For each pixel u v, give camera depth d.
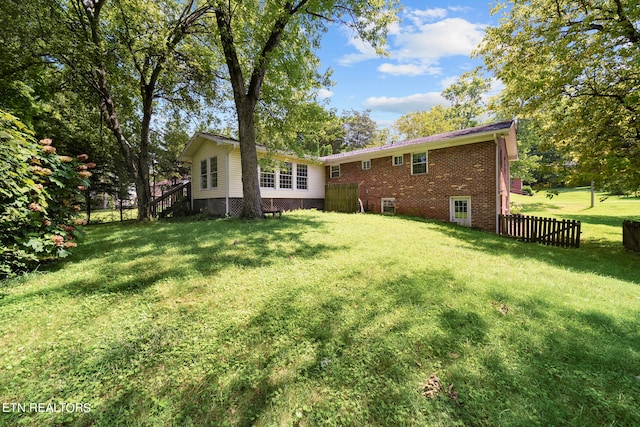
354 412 1.74
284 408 1.78
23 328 2.63
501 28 9.05
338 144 38.69
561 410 1.74
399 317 2.85
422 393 1.88
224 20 8.64
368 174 14.83
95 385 1.97
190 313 2.93
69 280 3.79
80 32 9.01
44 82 9.38
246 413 1.75
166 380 2.02
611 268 5.53
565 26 7.75
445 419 1.68
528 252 6.57
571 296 3.50
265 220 9.16
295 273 4.08
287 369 2.13
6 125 3.74
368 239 6.51
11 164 3.76
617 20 7.00
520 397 1.84
